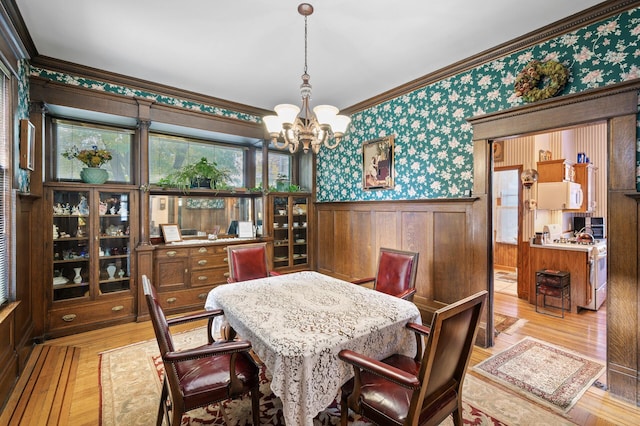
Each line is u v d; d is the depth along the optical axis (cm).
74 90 324
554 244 422
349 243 461
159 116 378
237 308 206
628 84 214
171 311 378
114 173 387
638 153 216
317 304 213
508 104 286
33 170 291
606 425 192
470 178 316
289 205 502
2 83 233
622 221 221
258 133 462
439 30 261
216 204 460
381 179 412
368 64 322
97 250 342
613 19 227
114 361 268
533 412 204
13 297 239
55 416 197
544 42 262
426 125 357
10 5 224
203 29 259
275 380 149
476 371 254
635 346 215
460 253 321
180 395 155
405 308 205
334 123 239
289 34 266
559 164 487
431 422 139
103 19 245
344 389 162
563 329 342
